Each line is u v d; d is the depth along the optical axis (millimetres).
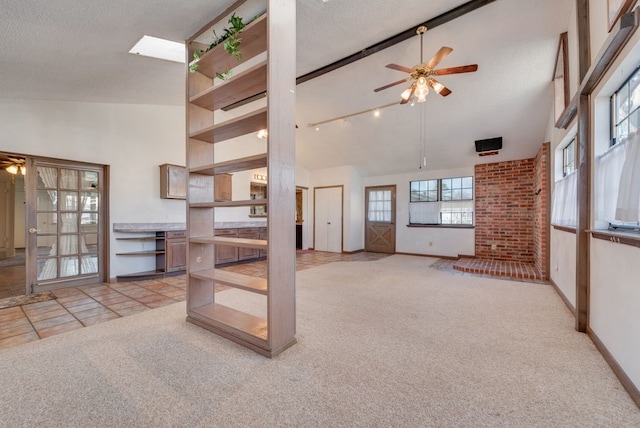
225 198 6160
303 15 2531
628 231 2021
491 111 4707
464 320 2779
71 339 2342
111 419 1437
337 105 5145
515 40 3332
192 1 2127
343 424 1400
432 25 2846
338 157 7414
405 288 4000
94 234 4305
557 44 3365
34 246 3746
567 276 3254
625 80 2012
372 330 2529
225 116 5793
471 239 6531
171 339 2346
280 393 1642
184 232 4941
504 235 6121
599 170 2275
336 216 7969
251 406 1532
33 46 2322
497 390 1669
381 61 3836
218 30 2523
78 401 1570
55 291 3838
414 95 3555
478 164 6441
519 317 2859
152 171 4891
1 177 6688
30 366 1926
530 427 1381
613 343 1917
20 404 1544
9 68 2660
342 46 3191
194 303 2775
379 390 1666
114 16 2090
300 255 7391
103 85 3473
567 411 1495
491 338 2375
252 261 6371
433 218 7070
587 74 2217
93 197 4305
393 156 6770
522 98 4324
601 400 1584
